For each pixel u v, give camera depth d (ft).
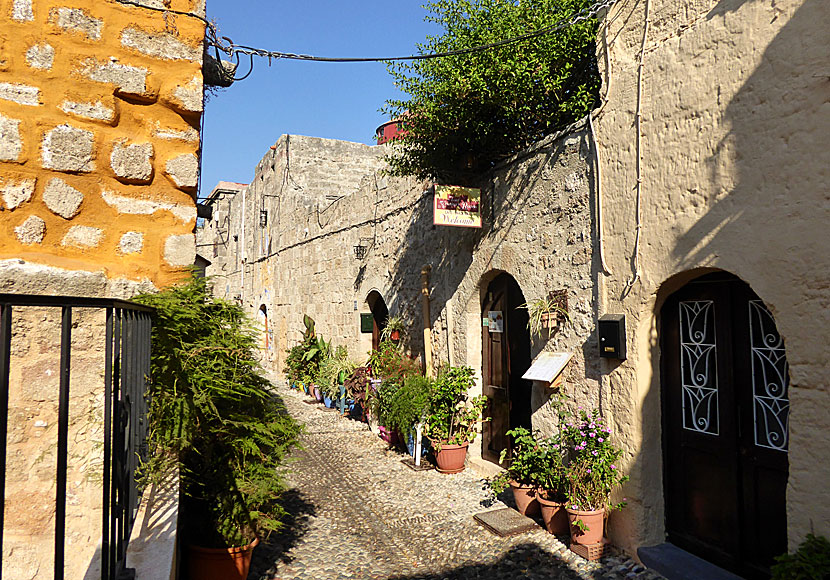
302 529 15.53
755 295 11.10
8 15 8.82
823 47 9.22
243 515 10.59
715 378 11.92
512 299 19.47
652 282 12.51
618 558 13.10
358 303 33.04
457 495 17.98
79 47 9.36
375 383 26.63
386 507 17.21
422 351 24.89
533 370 15.93
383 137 50.55
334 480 20.10
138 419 7.97
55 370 8.72
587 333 14.67
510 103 16.16
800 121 9.52
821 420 9.11
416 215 25.44
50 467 8.62
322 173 48.65
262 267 56.49
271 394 11.66
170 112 10.28
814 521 9.14
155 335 9.38
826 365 9.05
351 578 12.57
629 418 13.08
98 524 8.77
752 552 11.03
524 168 17.46
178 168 10.22
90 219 9.39
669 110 12.13
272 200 52.60
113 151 9.59
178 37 10.32
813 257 9.26
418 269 25.29
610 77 13.89
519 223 17.72
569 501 13.44
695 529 12.39
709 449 12.00
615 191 13.66
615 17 13.78
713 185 11.06
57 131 9.06
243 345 10.47
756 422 11.03
